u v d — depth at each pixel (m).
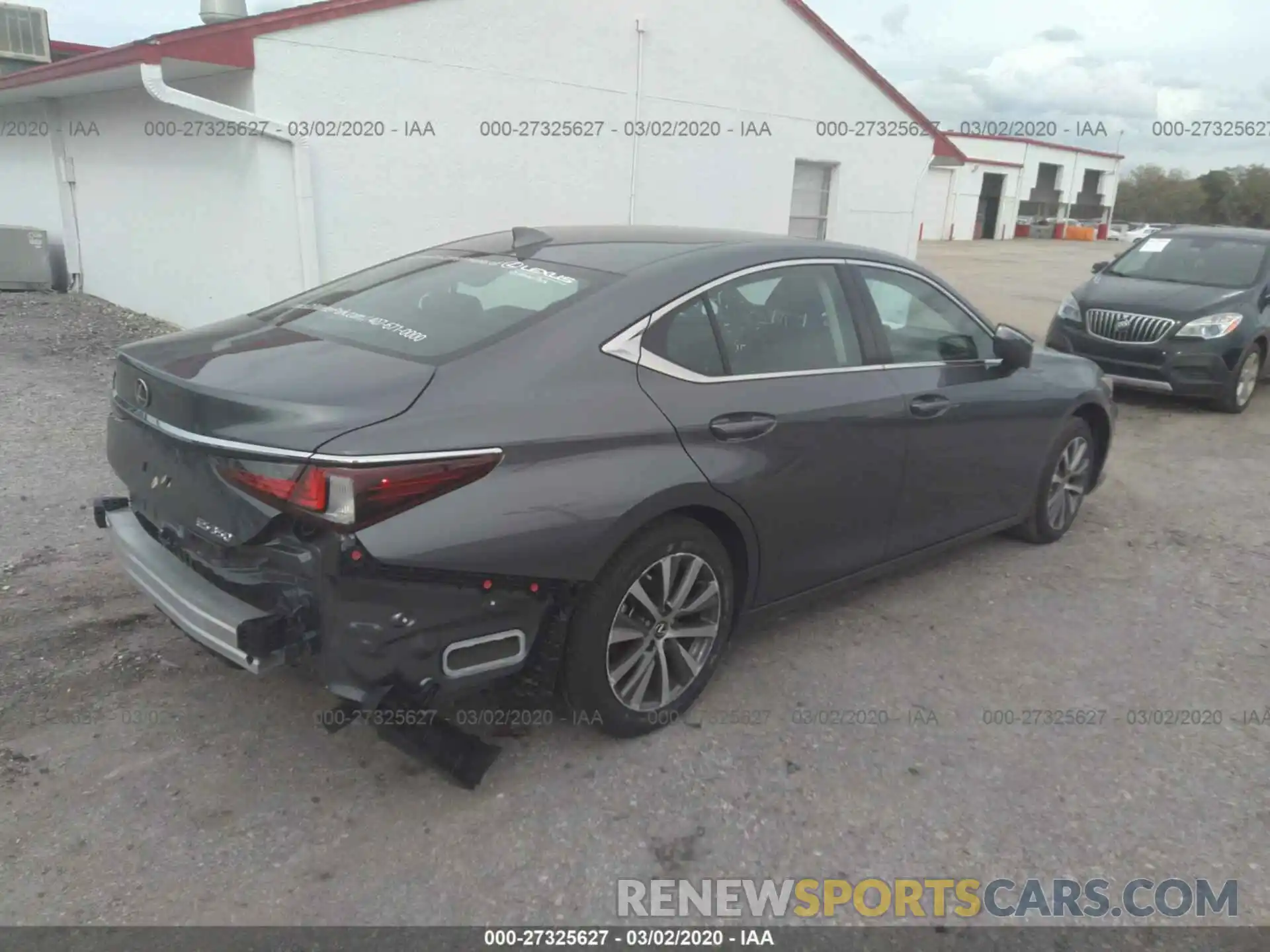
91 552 4.50
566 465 2.81
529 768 3.09
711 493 3.17
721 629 3.43
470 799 2.93
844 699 3.60
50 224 13.05
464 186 9.86
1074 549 5.27
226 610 2.64
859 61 13.21
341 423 2.55
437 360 2.86
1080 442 5.21
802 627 4.16
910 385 3.97
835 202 13.80
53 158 12.38
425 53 9.22
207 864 2.62
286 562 2.60
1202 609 4.55
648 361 3.13
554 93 10.27
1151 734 3.46
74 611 3.93
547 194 10.54
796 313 3.66
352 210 9.15
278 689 3.46
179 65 8.05
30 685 3.40
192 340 3.23
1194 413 8.94
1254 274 9.21
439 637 2.67
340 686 2.62
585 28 10.32
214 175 9.20
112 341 9.52
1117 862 2.81
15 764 2.98
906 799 3.04
